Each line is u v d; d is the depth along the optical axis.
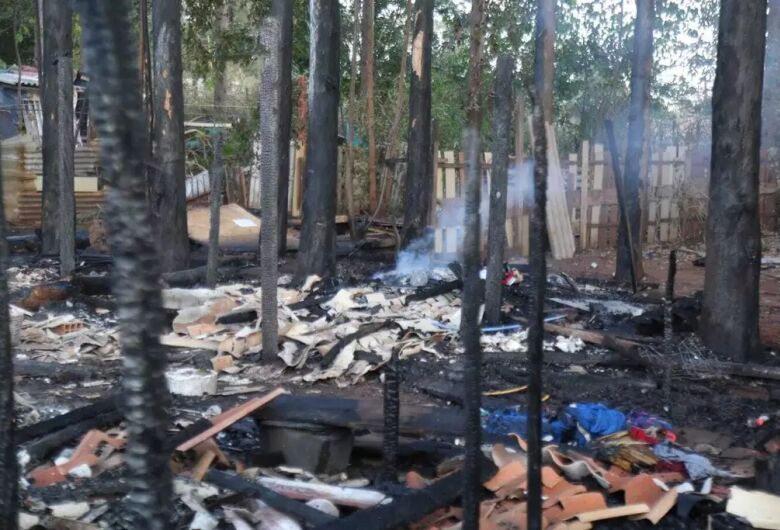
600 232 15.25
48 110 12.43
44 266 11.52
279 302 8.74
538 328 2.45
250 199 18.39
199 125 20.59
